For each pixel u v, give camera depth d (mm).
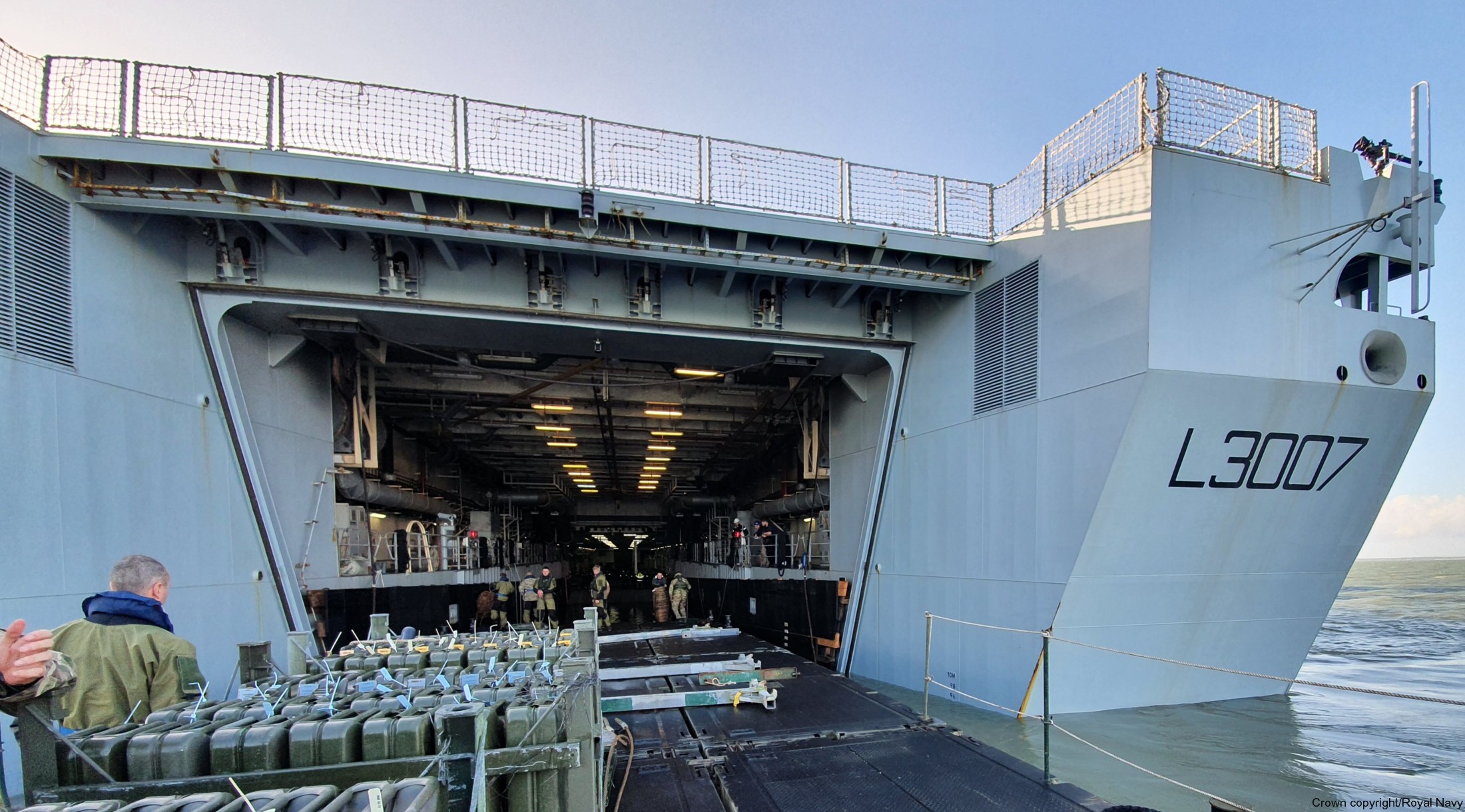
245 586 10523
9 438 7262
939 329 12820
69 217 8281
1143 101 8570
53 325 7879
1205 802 6859
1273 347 8672
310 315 11008
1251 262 8672
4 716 6691
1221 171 8586
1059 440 9609
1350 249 9086
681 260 11125
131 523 8703
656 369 17922
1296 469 9219
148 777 2992
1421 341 9297
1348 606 38312
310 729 3148
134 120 8812
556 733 3262
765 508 23625
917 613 12820
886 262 11992
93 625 3734
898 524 13711
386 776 2982
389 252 10688
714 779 5289
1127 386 8438
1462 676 16062
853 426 15938
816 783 5176
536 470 31297
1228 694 10305
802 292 13000
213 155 8984
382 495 16297
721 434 22875
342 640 12953
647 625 21172
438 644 6605
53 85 8391
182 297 10031
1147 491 8828
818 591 16609
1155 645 9781
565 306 11719
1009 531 10562
